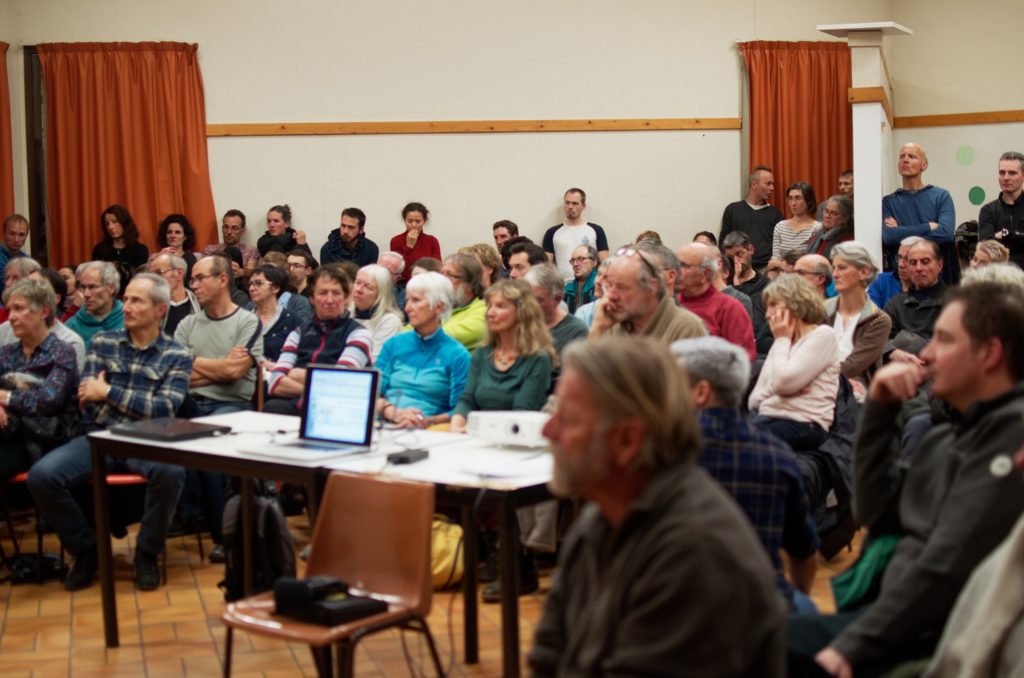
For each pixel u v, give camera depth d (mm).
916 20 9242
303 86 8641
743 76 8930
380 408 4352
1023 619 1766
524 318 4160
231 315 5184
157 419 3932
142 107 8492
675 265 4301
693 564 1459
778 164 8906
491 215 8789
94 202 8492
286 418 4066
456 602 3945
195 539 4984
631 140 8867
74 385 4488
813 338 4062
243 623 2576
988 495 2039
